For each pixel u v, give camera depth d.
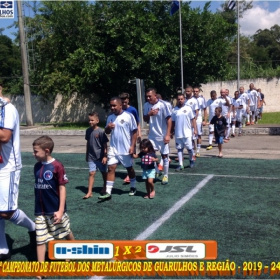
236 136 15.06
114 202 6.57
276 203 6.30
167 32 21.09
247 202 6.39
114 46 21.02
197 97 11.62
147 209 6.13
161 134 7.72
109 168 6.66
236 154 11.15
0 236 4.42
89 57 20.88
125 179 7.89
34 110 26.02
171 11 19.39
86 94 24.77
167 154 7.69
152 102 7.76
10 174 4.21
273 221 5.48
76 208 6.29
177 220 5.58
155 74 21.31
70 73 21.88
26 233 5.33
